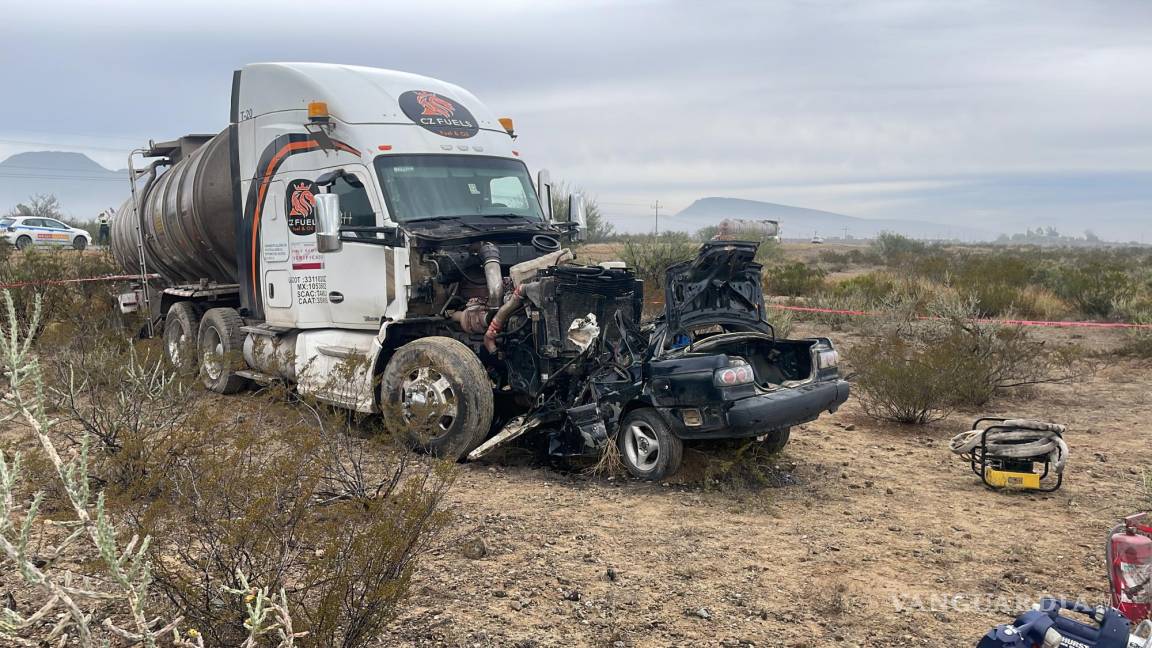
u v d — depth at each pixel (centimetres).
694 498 651
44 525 469
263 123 955
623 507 627
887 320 1527
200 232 1080
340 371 727
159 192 1208
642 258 1906
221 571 362
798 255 5806
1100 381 1178
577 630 421
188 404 658
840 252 6366
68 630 373
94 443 562
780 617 441
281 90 926
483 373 729
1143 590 392
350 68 920
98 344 798
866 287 2186
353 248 834
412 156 838
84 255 1981
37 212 6322
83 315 1186
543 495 653
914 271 2716
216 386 1014
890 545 552
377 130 837
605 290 729
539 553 524
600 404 709
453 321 811
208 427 477
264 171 952
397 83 903
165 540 381
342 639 369
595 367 724
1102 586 481
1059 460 667
